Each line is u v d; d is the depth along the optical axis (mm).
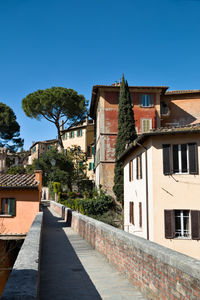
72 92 47875
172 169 15211
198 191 14734
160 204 15094
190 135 15141
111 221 26703
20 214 19547
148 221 15844
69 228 17438
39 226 10211
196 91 37500
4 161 56156
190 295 3785
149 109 34844
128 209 21672
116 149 29547
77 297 5543
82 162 46344
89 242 11773
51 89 47250
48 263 8516
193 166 14898
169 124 37562
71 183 43438
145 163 16438
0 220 19328
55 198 37781
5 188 19500
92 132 54406
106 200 29938
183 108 37812
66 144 57281
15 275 3770
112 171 33062
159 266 4809
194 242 14461
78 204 29469
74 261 8750
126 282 6492
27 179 20844
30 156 73312
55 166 42031
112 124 34000
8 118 60469
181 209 14867
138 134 32375
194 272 3701
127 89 30516
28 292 3072
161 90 35156
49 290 6004
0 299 2891
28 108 47188
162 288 4652
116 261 7645
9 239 18891
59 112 48000
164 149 15383
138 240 6047
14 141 64375
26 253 5277
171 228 14742
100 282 6520
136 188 18844
